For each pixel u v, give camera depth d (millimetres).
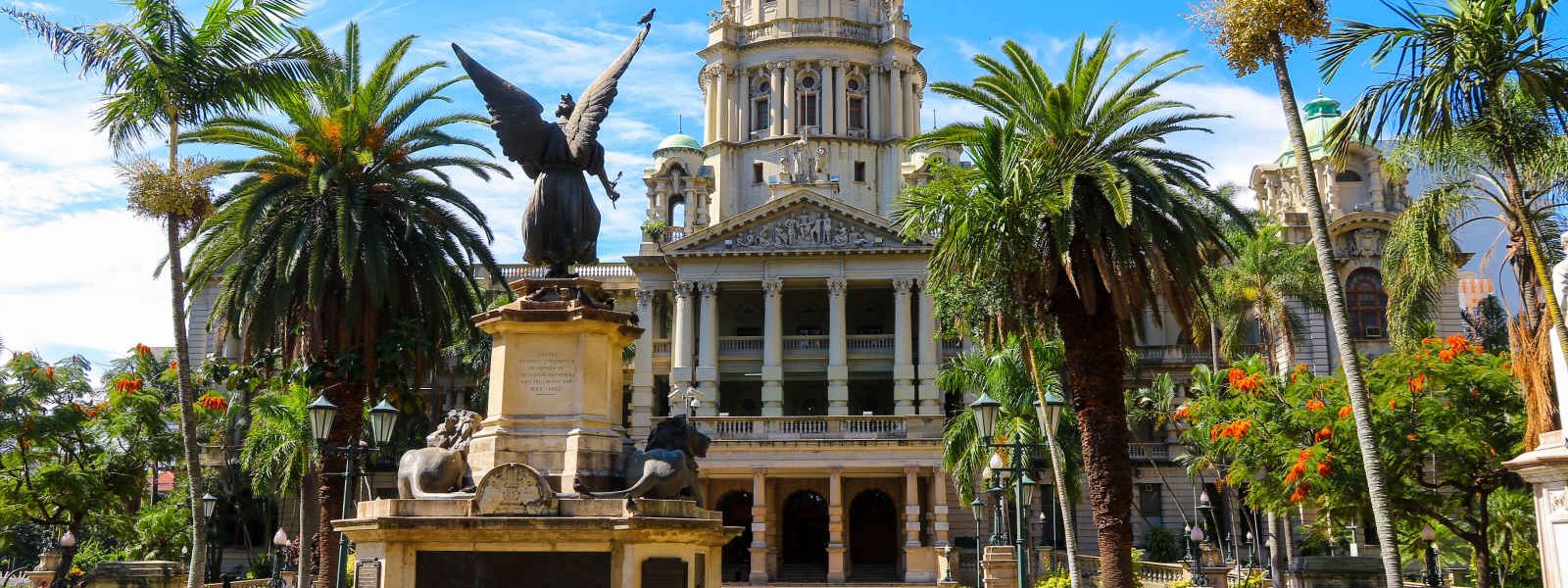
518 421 17703
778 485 68500
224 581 42594
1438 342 32281
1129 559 25891
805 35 92500
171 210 26781
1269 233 54219
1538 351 17938
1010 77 28078
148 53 26156
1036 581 49656
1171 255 26312
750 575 62344
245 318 33875
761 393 74125
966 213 26156
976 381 51094
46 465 50594
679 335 70812
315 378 33125
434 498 16812
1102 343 26703
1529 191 25219
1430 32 20328
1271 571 48969
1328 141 21656
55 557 39219
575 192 19297
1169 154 27641
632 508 16453
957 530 66562
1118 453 26266
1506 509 35281
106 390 55375
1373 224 67875
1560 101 20312
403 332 32969
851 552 71250
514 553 16469
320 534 32688
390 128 34344
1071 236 25234
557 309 17938
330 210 33094
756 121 94500
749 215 71438
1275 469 34000
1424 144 22391
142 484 53500
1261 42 19766
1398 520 32906
